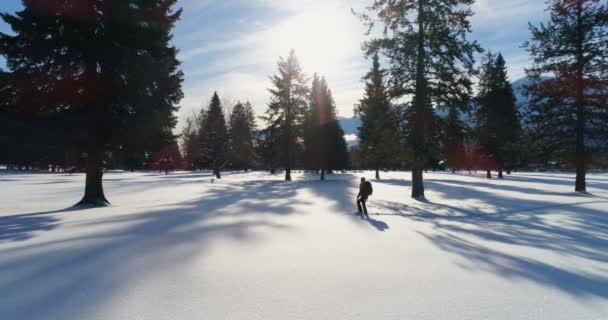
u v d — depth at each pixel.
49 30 13.28
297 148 43.38
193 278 4.44
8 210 12.61
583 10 21.67
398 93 18.42
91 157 14.13
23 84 12.91
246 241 6.74
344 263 5.21
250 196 17.83
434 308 3.52
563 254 5.91
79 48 13.46
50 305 3.55
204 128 70.38
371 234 7.61
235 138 70.88
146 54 15.15
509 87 40.12
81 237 7.03
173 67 16.25
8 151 14.02
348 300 3.73
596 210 12.20
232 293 3.91
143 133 14.87
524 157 26.56
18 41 12.88
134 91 14.42
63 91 13.37
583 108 21.81
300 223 9.05
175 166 74.38
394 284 4.27
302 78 41.78
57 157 16.52
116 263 5.12
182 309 3.45
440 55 17.52
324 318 3.25
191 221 9.22
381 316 3.31
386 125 19.05
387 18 18.05
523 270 4.93
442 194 19.42
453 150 19.31
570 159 22.27
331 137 50.25
